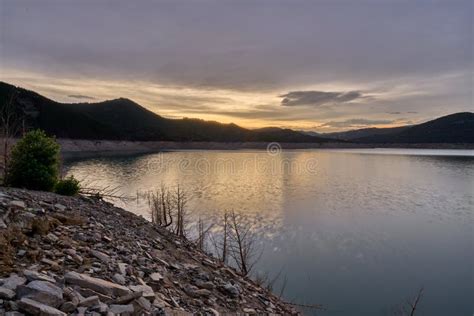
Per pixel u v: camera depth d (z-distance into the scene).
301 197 60.50
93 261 6.03
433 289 22.36
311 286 22.11
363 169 124.94
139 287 5.64
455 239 34.19
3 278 4.20
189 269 8.66
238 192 65.00
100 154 163.12
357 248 30.64
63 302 4.03
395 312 19.08
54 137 12.66
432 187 77.31
